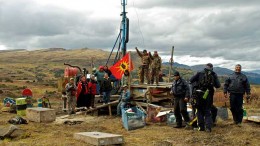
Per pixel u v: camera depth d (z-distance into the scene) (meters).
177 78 12.79
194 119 12.67
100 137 10.06
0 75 97.62
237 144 10.13
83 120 15.70
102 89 17.73
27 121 15.12
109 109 16.89
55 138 11.23
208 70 11.88
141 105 16.33
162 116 14.23
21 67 146.75
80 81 18.69
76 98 18.66
